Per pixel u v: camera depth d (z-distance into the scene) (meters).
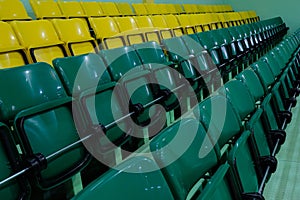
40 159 1.22
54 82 1.69
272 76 2.87
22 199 1.16
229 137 1.60
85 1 5.16
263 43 5.99
